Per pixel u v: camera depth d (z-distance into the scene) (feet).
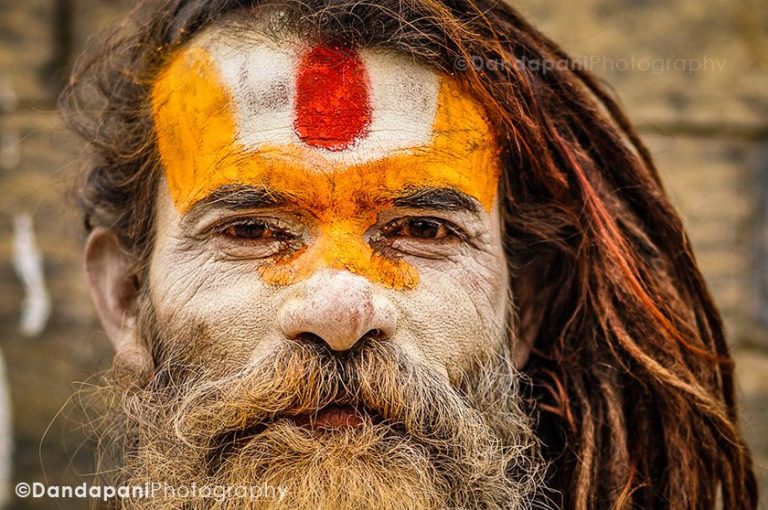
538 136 6.21
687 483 6.42
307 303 5.32
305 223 5.56
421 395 5.53
